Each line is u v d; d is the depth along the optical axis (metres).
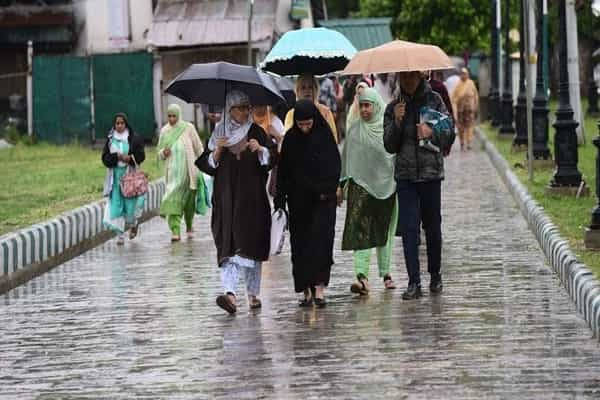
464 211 32.78
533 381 14.63
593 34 85.12
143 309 20.67
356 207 20.61
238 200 19.52
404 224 20.27
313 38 23.59
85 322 19.75
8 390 15.41
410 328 17.94
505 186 38.94
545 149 39.69
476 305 19.53
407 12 93.25
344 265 24.48
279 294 21.53
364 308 19.69
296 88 21.73
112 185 29.81
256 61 62.41
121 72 58.00
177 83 19.98
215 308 20.45
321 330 18.09
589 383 14.45
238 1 62.62
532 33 55.09
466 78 56.69
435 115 19.92
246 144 19.61
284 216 20.08
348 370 15.51
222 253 19.53
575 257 20.64
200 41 61.28
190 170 29.88
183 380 15.43
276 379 15.22
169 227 31.84
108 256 27.92
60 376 16.05
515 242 26.70
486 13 92.94
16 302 22.08
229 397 14.45
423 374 15.16
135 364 16.50
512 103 57.38
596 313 16.78
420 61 19.80
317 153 19.72
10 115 61.88
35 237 25.16
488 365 15.48
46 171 44.53
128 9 62.97
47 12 62.47
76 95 58.00
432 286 20.80
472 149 57.44
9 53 62.81
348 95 56.25
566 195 31.23
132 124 58.09
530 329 17.56
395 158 20.25
